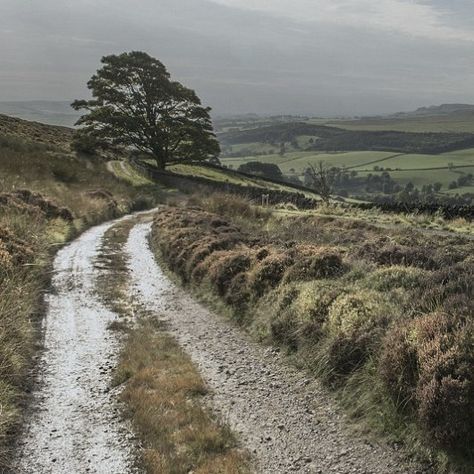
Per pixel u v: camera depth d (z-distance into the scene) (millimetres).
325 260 10266
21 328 8789
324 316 7977
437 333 5566
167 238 18078
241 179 73375
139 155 71750
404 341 5797
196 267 13531
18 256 12438
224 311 11047
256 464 5438
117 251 18844
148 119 58844
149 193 44625
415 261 10688
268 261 10961
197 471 5258
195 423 6254
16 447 5824
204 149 58750
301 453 5539
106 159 59469
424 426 5027
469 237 16094
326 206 27422
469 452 4664
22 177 27047
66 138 70062
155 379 7594
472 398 4785
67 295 12578
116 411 6738
